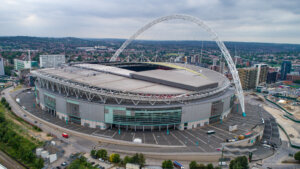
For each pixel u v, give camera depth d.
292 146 163.88
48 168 114.81
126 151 132.88
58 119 185.12
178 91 180.12
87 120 168.12
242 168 116.88
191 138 152.00
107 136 151.00
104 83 191.12
